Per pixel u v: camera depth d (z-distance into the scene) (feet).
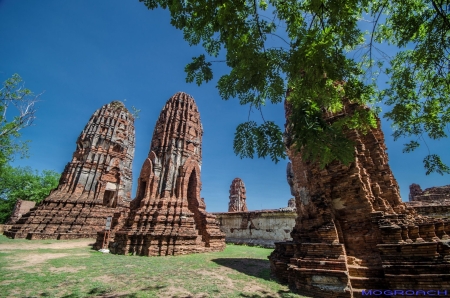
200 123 89.45
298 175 41.93
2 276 32.91
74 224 90.38
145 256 54.03
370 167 34.81
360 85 23.97
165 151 75.61
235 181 157.28
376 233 30.12
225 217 110.32
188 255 57.82
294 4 23.08
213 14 20.49
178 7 23.57
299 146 19.04
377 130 38.60
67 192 101.55
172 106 84.64
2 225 111.86
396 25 26.61
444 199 86.07
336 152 19.02
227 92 24.82
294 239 38.60
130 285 30.53
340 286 26.84
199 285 31.58
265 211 98.32
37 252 55.62
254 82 22.09
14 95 68.03
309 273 28.94
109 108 126.82
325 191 34.55
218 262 49.21
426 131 31.76
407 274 24.99
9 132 69.56
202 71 26.13
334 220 32.63
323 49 17.99
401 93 29.78
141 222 61.16
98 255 53.26
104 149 116.57
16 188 164.96
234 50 21.01
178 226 61.87
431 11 23.66
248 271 41.52
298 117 18.65
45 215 90.38
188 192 78.48
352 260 29.66
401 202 32.71
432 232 26.96
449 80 27.35
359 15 24.67
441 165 28.73
